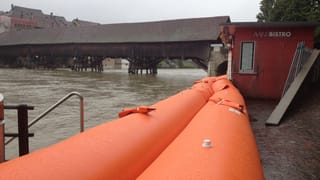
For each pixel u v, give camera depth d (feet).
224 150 7.39
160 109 11.24
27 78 116.67
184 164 6.33
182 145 7.98
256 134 19.81
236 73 38.45
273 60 37.06
